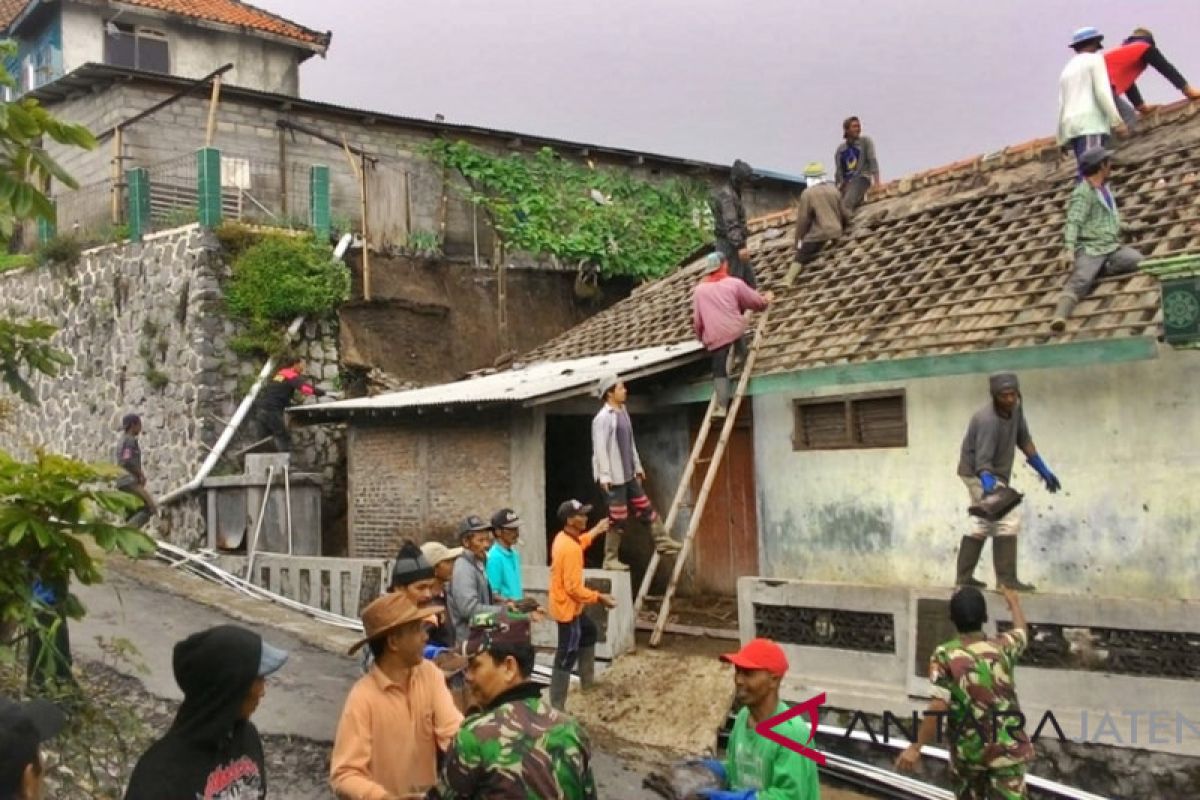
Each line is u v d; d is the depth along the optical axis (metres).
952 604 5.96
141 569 13.40
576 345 15.62
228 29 26.31
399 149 19.66
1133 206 9.90
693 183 22.62
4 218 4.71
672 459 13.36
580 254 19.30
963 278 10.45
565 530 9.27
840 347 10.46
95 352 17.23
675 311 15.23
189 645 3.45
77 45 24.88
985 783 5.83
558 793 3.61
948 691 5.85
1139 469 8.63
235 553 13.85
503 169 20.09
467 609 7.40
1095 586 8.85
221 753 3.44
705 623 11.37
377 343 16.66
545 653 10.70
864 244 12.88
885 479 10.34
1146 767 7.43
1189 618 7.30
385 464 13.73
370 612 4.44
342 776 4.22
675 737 8.79
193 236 15.45
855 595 8.91
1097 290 8.85
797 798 4.40
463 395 12.34
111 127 17.75
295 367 15.30
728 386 11.37
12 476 4.37
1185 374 8.40
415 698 4.48
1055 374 9.15
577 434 14.84
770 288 13.15
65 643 6.22
